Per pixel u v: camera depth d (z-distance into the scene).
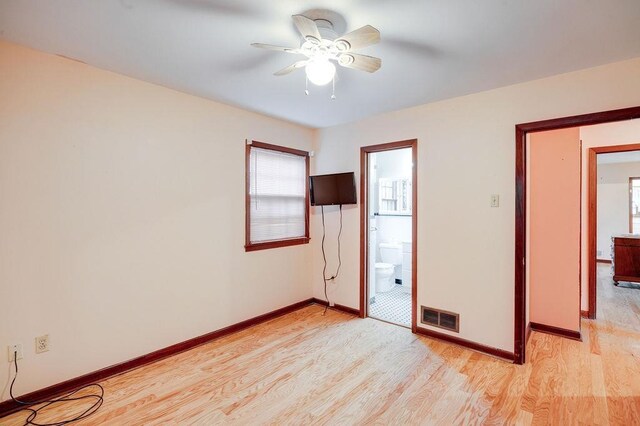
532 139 3.33
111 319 2.46
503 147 2.71
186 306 2.94
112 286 2.47
